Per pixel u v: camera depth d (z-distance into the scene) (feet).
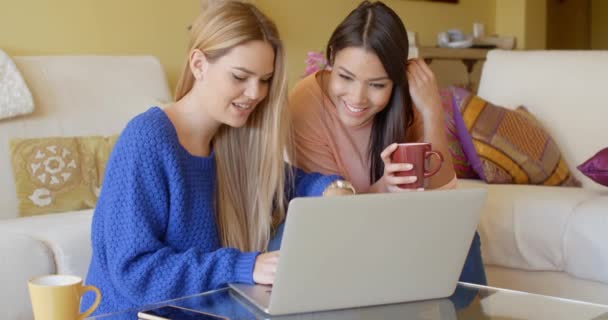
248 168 5.62
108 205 4.92
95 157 9.75
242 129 5.58
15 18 11.27
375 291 4.39
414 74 6.31
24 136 9.59
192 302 4.45
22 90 9.57
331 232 4.09
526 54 10.59
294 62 14.76
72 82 10.31
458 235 4.45
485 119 9.46
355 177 6.45
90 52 12.05
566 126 9.89
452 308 4.42
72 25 11.84
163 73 11.39
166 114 5.24
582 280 7.93
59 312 3.70
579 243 7.79
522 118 9.73
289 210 3.95
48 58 10.34
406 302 4.55
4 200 9.20
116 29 12.31
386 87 5.91
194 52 5.12
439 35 16.90
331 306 4.33
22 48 11.35
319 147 6.35
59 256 7.35
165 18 12.89
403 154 5.22
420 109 6.35
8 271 7.00
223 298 4.54
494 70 10.73
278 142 5.49
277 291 4.15
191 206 5.29
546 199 8.18
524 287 8.33
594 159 8.51
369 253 4.25
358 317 4.27
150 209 4.96
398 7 16.60
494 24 19.25
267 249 5.65
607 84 9.75
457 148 9.62
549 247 8.02
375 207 4.13
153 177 4.95
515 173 9.30
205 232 5.34
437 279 4.53
